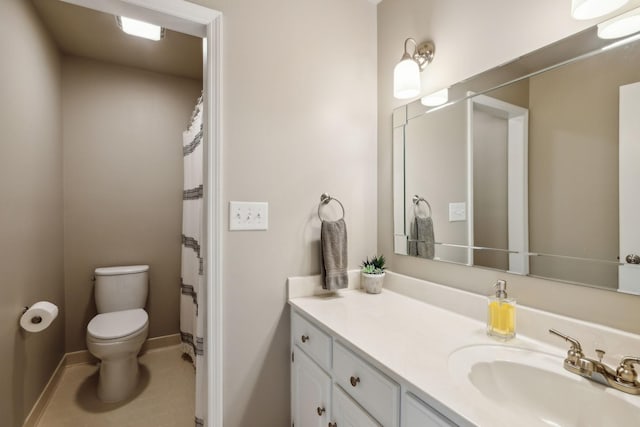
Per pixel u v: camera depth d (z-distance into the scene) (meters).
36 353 1.72
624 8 0.81
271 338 1.38
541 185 0.98
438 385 0.70
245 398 1.33
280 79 1.41
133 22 1.77
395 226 1.58
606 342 0.81
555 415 0.76
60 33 2.02
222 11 1.28
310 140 1.49
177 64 2.47
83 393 1.97
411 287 1.44
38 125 1.79
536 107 0.99
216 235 1.25
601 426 0.69
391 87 1.61
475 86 1.18
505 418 0.59
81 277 2.35
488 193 1.14
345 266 1.47
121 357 1.92
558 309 0.94
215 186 1.25
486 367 0.84
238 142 1.31
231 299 1.30
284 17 1.42
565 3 0.92
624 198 0.81
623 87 0.81
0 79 1.34
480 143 1.17
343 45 1.59
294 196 1.44
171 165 2.67
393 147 1.59
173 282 2.68
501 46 1.10
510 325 0.96
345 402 0.98
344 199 1.59
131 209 2.52
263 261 1.37
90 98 2.37
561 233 0.94
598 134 0.86
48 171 1.95
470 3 1.20
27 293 1.60
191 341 2.29
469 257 1.21
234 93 1.30
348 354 0.97
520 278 1.04
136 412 1.79
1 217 1.33
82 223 2.35
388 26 1.62
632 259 0.80
